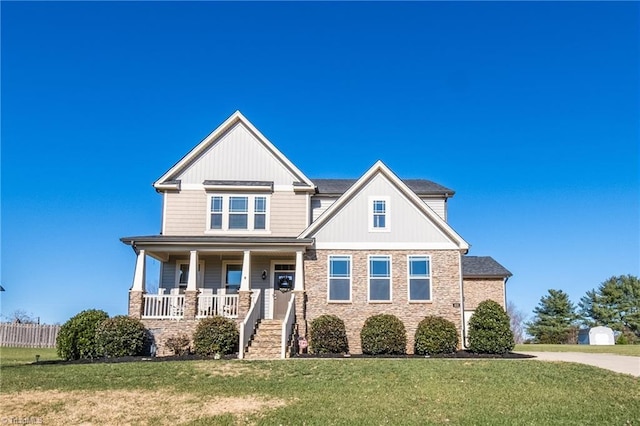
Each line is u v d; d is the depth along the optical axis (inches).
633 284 2320.4
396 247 930.7
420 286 918.4
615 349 1099.3
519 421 425.1
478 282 1254.9
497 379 569.3
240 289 874.8
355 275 920.9
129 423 430.6
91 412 455.5
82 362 718.5
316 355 800.3
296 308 887.1
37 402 480.4
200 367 628.7
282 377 577.3
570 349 1130.0
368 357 788.0
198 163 1009.5
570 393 520.1
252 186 987.9
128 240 877.2
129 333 787.4
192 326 852.6
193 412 453.7
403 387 534.3
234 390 519.5
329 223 937.5
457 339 873.5
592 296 2358.5
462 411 453.1
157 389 524.1
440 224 934.4
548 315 2370.8
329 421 423.2
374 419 428.5
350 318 904.9
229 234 980.6
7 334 1387.8
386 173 951.6
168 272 984.3
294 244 894.4
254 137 1024.9
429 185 1096.8
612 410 461.4
